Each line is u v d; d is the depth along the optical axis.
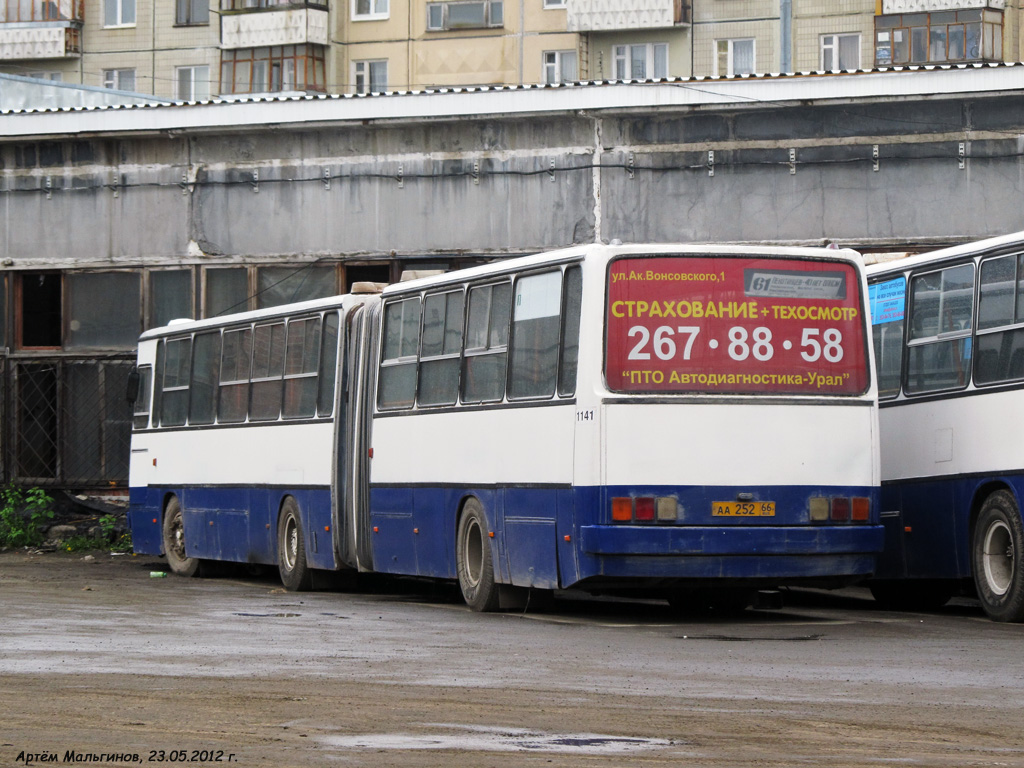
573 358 26.78
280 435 37.97
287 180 51.75
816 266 27.19
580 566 26.23
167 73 113.12
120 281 53.56
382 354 33.81
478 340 30.02
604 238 48.44
